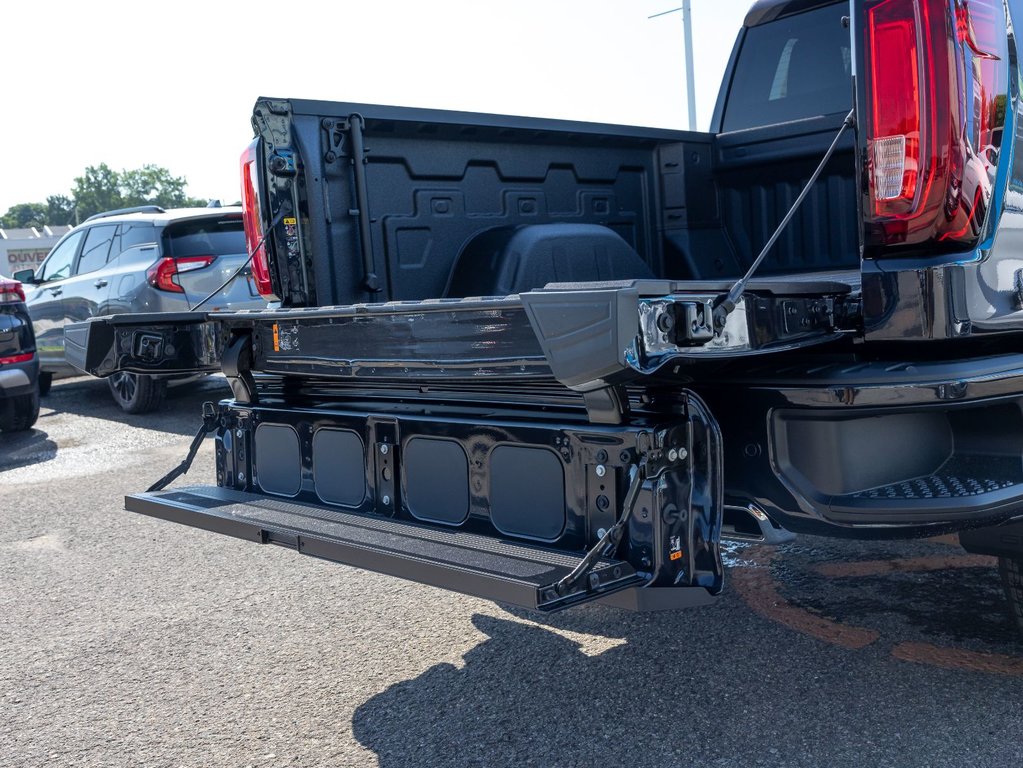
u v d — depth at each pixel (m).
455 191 3.43
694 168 4.06
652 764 2.46
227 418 3.31
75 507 5.88
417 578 2.26
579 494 2.31
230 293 8.60
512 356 2.23
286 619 3.75
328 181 3.09
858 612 3.36
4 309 8.19
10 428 8.52
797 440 2.29
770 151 3.93
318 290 3.08
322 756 2.66
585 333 1.93
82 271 9.72
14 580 4.48
